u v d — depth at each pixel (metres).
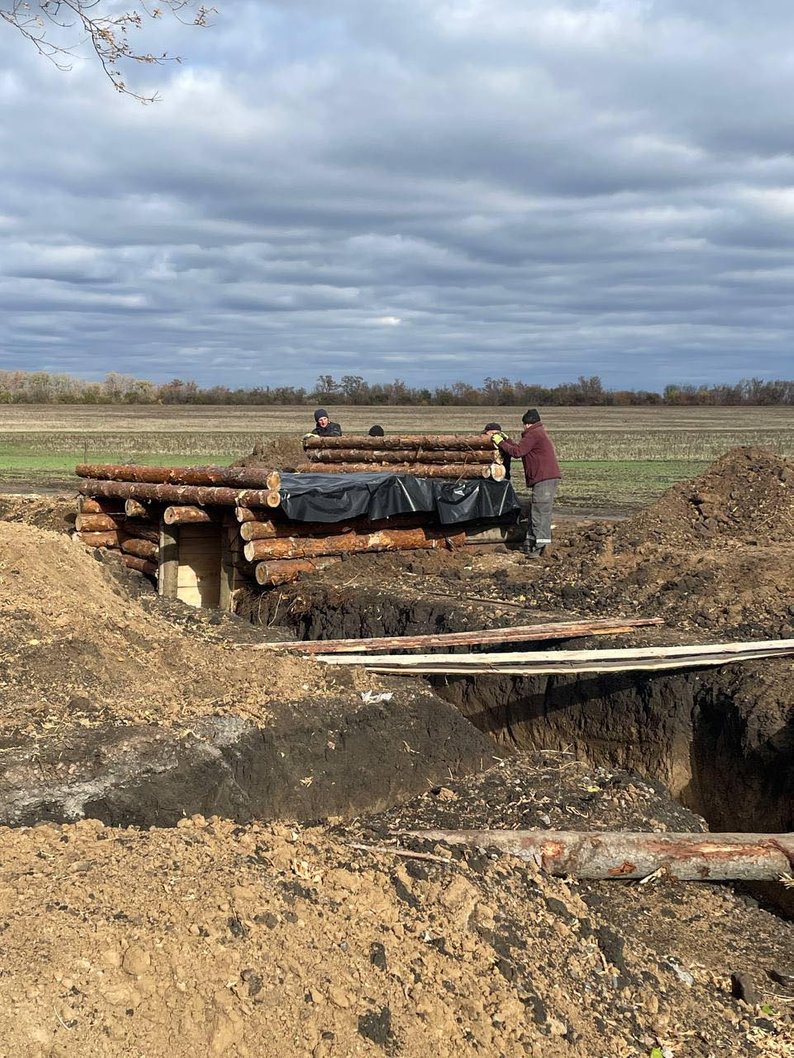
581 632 8.83
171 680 6.42
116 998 2.88
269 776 5.66
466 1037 3.34
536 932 4.14
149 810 5.04
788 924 5.29
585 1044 3.62
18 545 7.40
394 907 3.80
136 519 12.81
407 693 6.72
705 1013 4.17
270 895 3.49
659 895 5.30
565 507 20.30
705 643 8.40
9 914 3.12
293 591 11.03
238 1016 2.97
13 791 4.77
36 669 5.91
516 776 6.62
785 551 10.20
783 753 6.83
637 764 7.95
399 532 12.13
